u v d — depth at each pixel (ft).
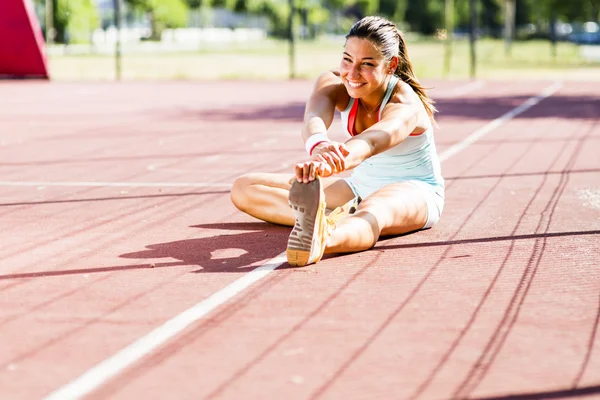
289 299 14.76
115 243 19.16
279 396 10.71
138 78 96.07
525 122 49.67
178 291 15.25
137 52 170.09
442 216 22.22
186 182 28.19
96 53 162.40
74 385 11.06
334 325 13.39
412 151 19.74
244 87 82.89
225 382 11.16
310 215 16.16
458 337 12.84
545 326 13.34
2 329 13.19
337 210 18.70
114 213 22.74
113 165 32.30
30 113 55.26
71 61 130.93
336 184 20.36
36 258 17.76
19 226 21.03
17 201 24.54
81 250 18.48
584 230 20.59
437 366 11.68
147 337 12.85
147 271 16.66
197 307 14.32
